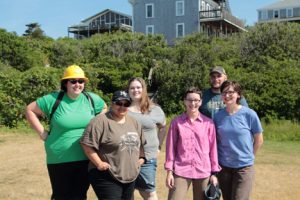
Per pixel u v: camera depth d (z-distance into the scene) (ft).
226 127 16.40
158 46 112.68
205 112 17.84
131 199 15.42
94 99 16.07
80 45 130.00
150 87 100.32
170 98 94.43
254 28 112.98
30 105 15.69
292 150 46.11
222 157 16.58
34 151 40.04
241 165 16.29
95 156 14.52
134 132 15.03
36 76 61.62
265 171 32.45
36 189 25.44
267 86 85.51
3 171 30.71
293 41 104.42
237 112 16.48
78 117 15.39
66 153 15.28
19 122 59.72
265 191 26.25
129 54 110.22
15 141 47.09
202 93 17.79
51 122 15.43
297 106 82.48
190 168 16.20
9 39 125.80
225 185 16.85
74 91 15.34
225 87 16.37
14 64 124.47
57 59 126.72
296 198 24.80
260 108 83.25
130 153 14.87
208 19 160.86
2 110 58.70
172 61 103.45
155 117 18.08
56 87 62.75
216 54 105.29
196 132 16.28
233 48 108.68
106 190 14.70
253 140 16.70
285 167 34.42
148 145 17.72
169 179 16.28
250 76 88.02
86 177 15.62
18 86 60.80
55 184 15.53
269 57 99.66
